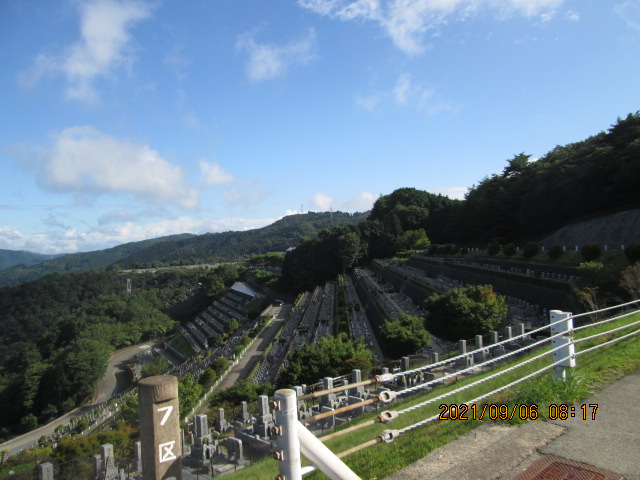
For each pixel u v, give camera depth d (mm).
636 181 50594
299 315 79500
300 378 29656
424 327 33656
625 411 6699
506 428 6391
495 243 61938
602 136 64875
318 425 14281
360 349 31812
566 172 64312
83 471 14977
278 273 143750
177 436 4746
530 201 73562
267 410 14641
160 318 129625
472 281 53906
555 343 8141
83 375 69500
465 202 104375
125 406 35531
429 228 129250
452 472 5188
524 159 91500
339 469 4254
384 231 127125
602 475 4918
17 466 19750
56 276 141750
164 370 76812
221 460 13695
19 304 129125
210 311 129250
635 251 31719
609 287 28062
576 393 7297
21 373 85062
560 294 34219
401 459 5680
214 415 21328
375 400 5367
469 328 30109
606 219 53688
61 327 110688
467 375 15102
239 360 58750
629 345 10203
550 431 6164
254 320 92750
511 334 22766
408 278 66750
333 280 117000
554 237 64125
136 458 14859
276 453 4055
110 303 123562
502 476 5027
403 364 18891
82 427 49469
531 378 8609
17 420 70250
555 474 4992
